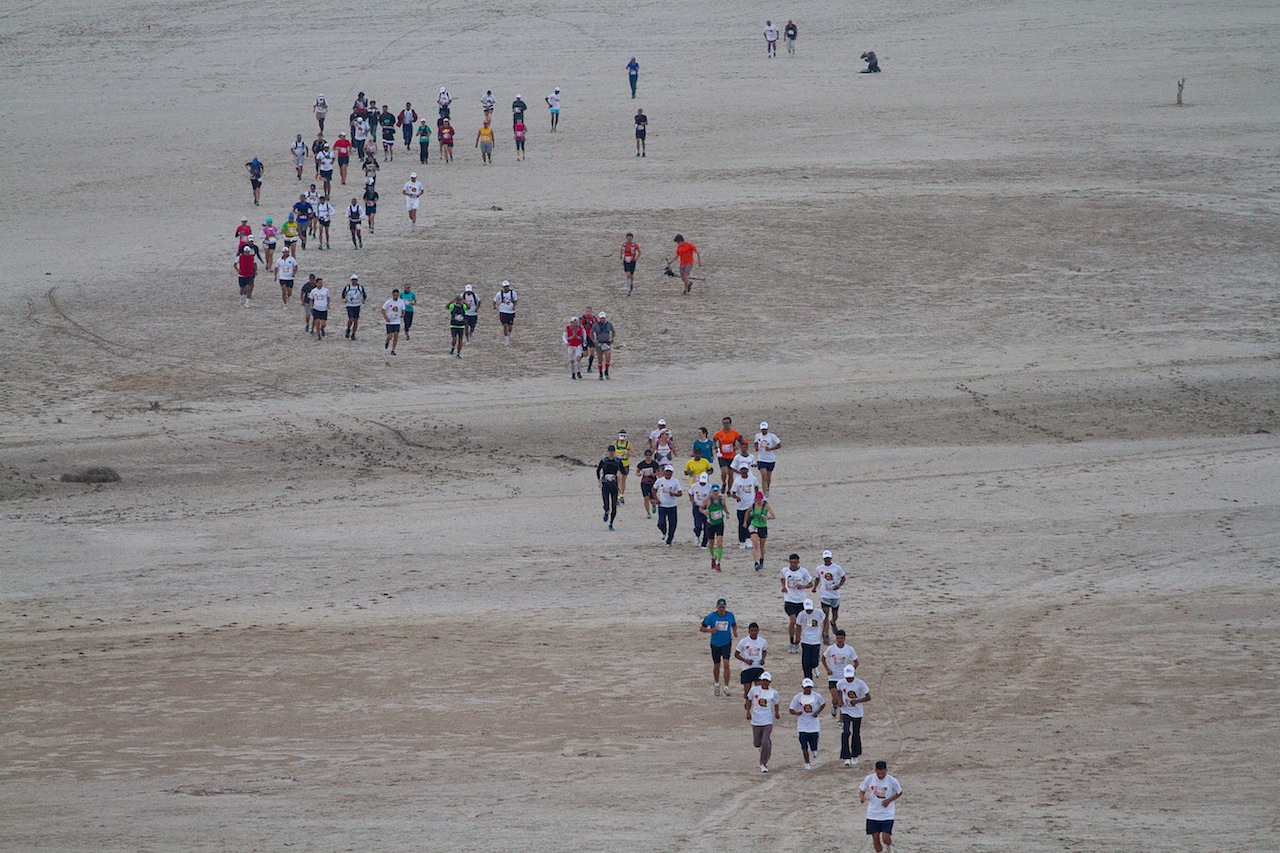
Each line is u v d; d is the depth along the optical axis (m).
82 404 92.19
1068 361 102.69
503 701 52.25
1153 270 120.81
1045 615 60.91
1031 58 199.88
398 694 52.75
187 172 151.12
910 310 113.12
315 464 84.00
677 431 89.94
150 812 42.19
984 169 148.00
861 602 62.62
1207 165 147.75
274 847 39.50
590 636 59.00
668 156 156.00
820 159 153.12
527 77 197.50
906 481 81.06
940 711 51.53
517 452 86.88
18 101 186.00
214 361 100.62
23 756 46.75
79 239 128.12
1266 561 67.12
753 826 42.03
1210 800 43.53
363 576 66.25
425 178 148.12
